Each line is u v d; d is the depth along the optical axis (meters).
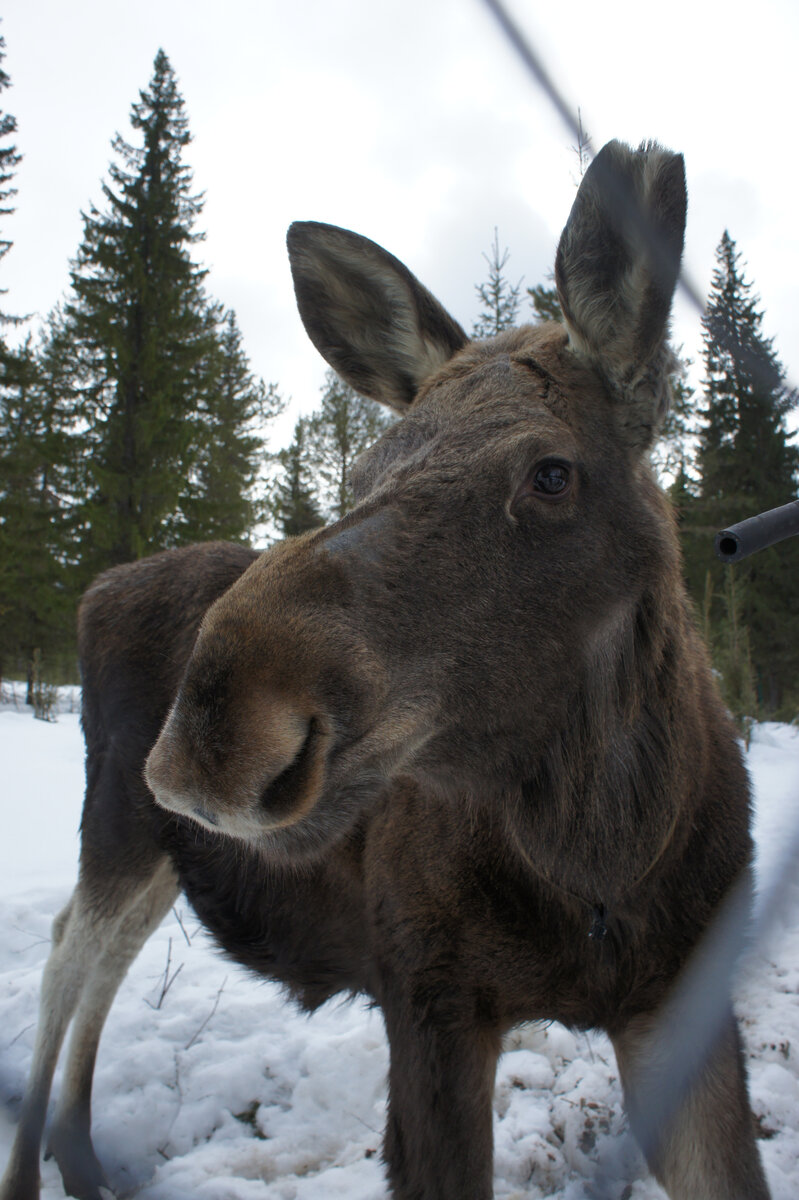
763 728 10.96
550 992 2.11
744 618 17.47
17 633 26.38
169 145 25.55
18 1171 2.98
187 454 22.58
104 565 21.64
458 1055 2.12
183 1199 2.79
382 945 2.32
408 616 1.61
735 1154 2.08
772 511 1.74
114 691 3.67
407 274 2.42
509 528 1.74
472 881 2.08
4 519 24.75
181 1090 3.39
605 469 1.91
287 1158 3.03
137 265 23.41
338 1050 3.54
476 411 1.85
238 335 37.25
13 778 8.86
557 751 1.92
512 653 1.74
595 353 1.96
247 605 1.46
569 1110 3.02
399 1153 2.12
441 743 1.75
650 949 2.08
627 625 1.98
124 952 3.52
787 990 3.70
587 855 1.98
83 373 24.83
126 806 3.52
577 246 1.93
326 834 1.49
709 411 14.95
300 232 2.48
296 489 31.97
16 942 4.79
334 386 31.69
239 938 3.11
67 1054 3.26
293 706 1.39
